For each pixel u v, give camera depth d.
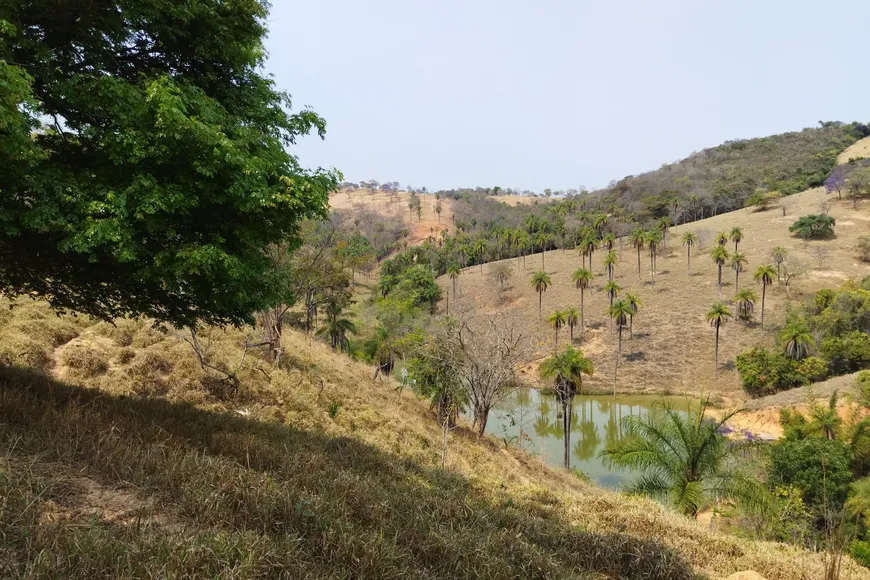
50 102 5.84
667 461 14.35
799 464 18.70
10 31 4.68
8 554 2.94
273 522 4.19
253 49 6.98
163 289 7.00
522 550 5.32
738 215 96.25
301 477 5.59
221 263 5.65
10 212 5.03
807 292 60.50
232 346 17.48
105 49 6.05
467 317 28.98
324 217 6.84
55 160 5.89
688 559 6.99
